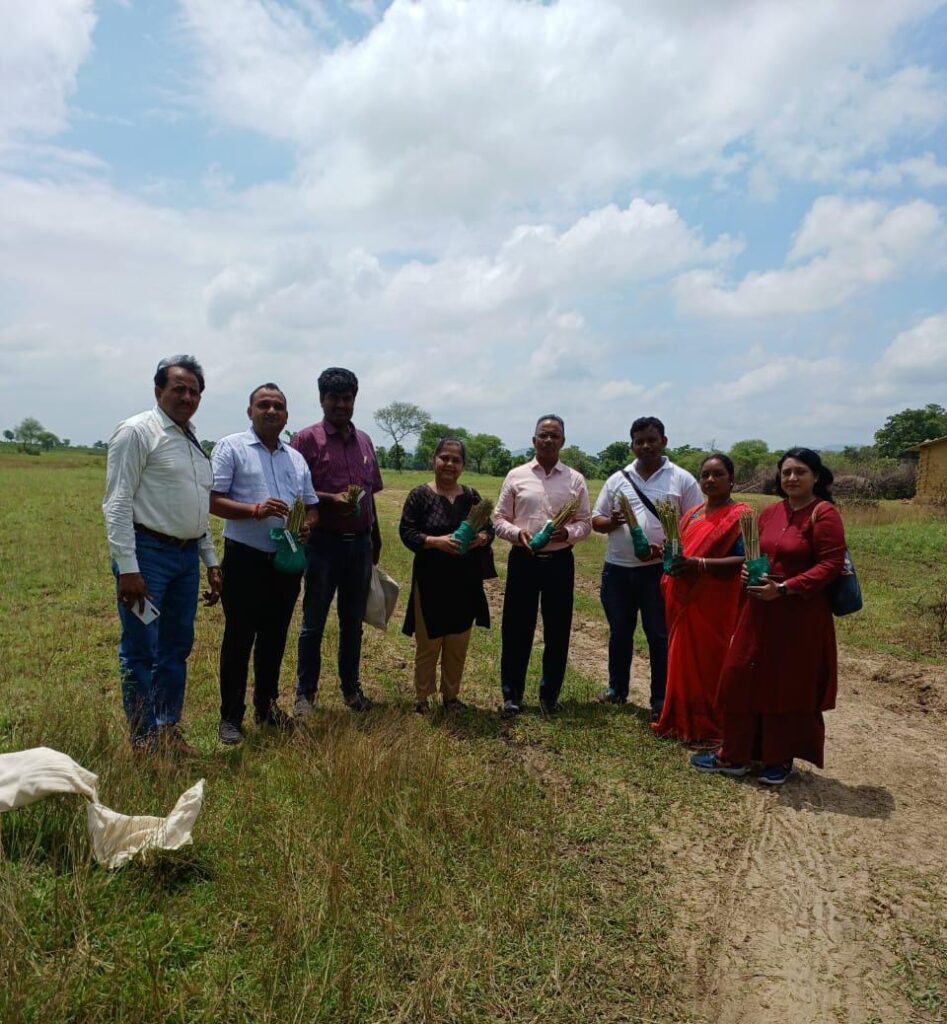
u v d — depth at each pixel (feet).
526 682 21.56
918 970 10.06
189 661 20.95
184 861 10.20
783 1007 9.36
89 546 40.34
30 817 10.38
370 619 18.76
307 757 13.56
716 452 17.87
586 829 13.05
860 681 24.14
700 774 15.69
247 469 15.72
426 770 13.55
